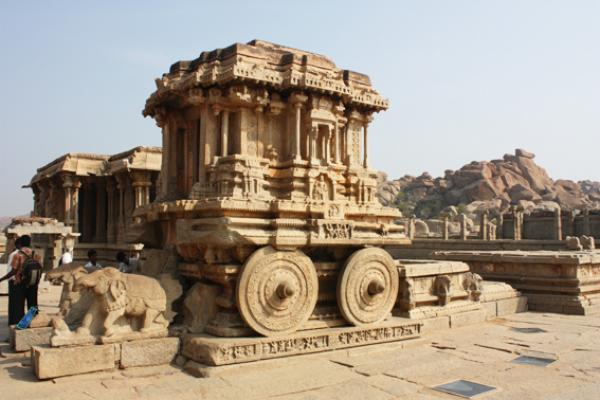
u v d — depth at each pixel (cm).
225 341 737
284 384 679
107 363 718
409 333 943
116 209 3256
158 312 787
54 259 2550
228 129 981
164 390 646
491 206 9131
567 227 4000
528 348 923
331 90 1009
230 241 762
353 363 794
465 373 753
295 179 973
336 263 896
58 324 721
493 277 1518
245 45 971
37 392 629
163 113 1080
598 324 1177
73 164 3180
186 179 1075
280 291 784
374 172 1159
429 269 1129
